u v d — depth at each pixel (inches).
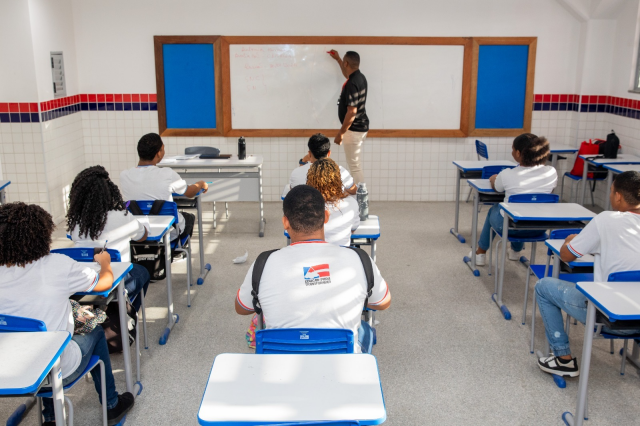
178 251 156.5
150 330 146.0
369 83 265.4
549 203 153.3
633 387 120.0
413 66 263.6
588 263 115.6
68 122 249.9
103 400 101.4
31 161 225.6
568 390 118.9
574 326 148.4
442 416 109.7
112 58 261.4
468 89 266.2
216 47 259.8
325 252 80.7
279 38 258.8
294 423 57.7
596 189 271.0
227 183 219.3
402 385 120.6
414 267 191.8
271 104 266.8
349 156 256.2
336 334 74.5
